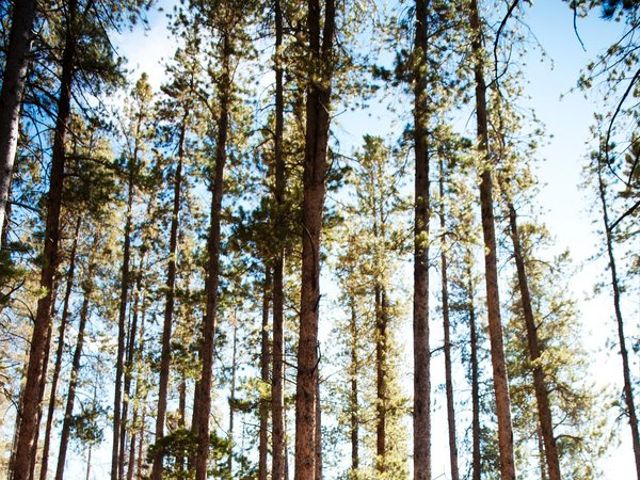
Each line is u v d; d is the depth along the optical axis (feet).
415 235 41.04
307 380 33.47
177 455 55.93
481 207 46.80
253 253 44.09
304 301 35.29
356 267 61.93
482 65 43.98
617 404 63.62
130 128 69.51
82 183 44.70
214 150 57.36
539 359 55.72
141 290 68.95
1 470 83.61
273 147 54.60
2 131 28.22
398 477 59.06
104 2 39.40
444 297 75.56
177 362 64.69
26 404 38.37
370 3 44.50
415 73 40.16
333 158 43.70
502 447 40.55
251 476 61.36
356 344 68.23
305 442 32.24
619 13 19.99
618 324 69.46
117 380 65.36
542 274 63.57
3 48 31.35
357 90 40.24
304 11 46.21
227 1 45.80
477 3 46.75
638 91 21.88
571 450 74.38
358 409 66.54
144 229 68.54
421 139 42.01
